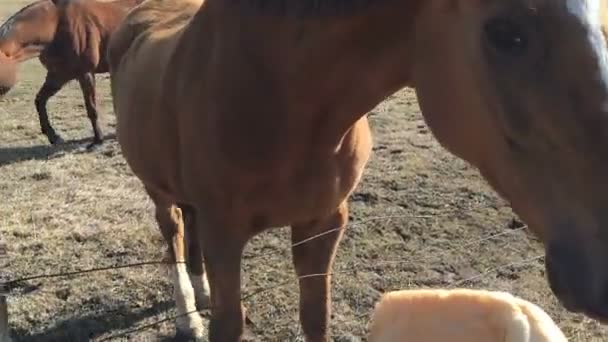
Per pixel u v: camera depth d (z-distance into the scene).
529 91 1.22
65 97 7.86
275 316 3.19
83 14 6.28
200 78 2.02
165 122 2.28
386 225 3.94
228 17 1.90
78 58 6.03
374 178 4.61
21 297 3.36
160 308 3.29
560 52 1.18
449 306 1.69
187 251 3.17
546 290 3.30
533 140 1.25
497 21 1.24
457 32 1.38
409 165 4.82
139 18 3.13
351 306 3.24
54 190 4.79
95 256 3.78
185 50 2.14
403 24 1.58
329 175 2.02
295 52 1.76
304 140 1.90
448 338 1.65
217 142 1.96
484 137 1.37
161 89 2.28
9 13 12.52
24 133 6.41
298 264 2.35
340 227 2.27
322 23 1.63
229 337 2.22
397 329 1.69
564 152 1.21
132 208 4.40
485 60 1.29
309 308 2.39
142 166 2.67
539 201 1.28
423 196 4.33
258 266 3.60
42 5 6.19
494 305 1.67
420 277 3.45
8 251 3.83
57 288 3.43
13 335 3.10
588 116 1.17
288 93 1.83
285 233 3.93
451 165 4.80
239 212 2.07
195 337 3.08
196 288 3.21
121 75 2.95
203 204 2.13
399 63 1.66
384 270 3.51
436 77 1.49
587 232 1.21
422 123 5.82
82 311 3.27
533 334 1.58
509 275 3.44
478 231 3.88
